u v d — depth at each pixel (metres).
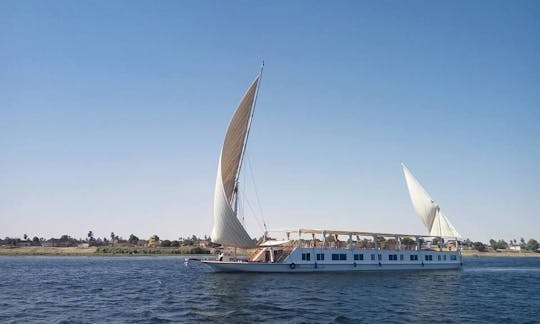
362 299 48.81
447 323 37.00
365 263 82.75
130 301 47.62
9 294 54.88
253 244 74.38
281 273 73.62
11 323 35.84
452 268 99.50
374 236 85.38
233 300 47.22
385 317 38.75
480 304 47.81
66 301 48.16
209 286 60.03
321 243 82.31
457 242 101.94
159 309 42.06
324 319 37.38
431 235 105.88
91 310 41.97
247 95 76.94
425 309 43.47
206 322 35.97
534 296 55.44
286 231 79.50
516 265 144.38
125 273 89.75
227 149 76.81
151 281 71.00
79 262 144.88
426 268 93.88
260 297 49.28
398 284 64.81
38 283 69.38
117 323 35.69
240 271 73.44
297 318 37.66
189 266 115.56
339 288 58.09
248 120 78.69
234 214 71.44
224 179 77.75
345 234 81.12
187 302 46.12
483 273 95.19
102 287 62.53
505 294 57.06
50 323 35.78
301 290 55.47
